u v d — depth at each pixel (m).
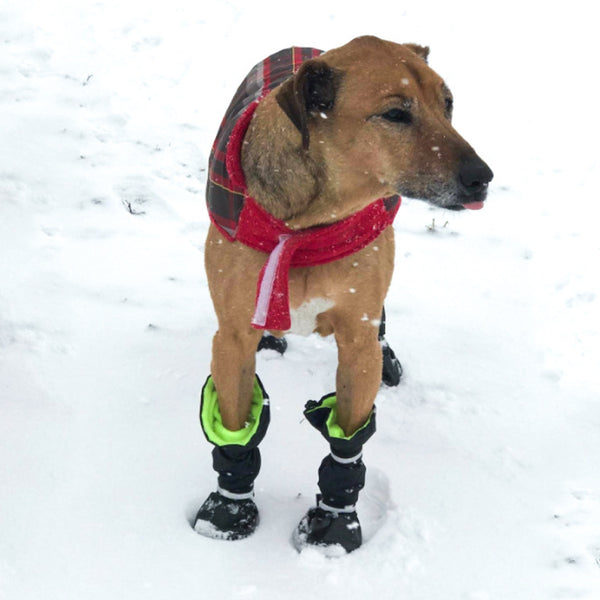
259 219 1.45
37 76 2.86
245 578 1.51
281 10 3.55
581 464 1.75
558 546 1.58
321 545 1.55
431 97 1.42
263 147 1.46
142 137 2.62
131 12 3.39
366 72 1.41
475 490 1.69
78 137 2.56
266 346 1.97
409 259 2.29
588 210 2.53
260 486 1.68
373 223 1.48
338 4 3.64
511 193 2.58
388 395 1.90
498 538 1.60
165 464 1.69
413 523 1.61
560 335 2.06
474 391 1.91
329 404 1.58
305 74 1.39
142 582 1.49
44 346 1.90
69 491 1.62
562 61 3.38
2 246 2.16
